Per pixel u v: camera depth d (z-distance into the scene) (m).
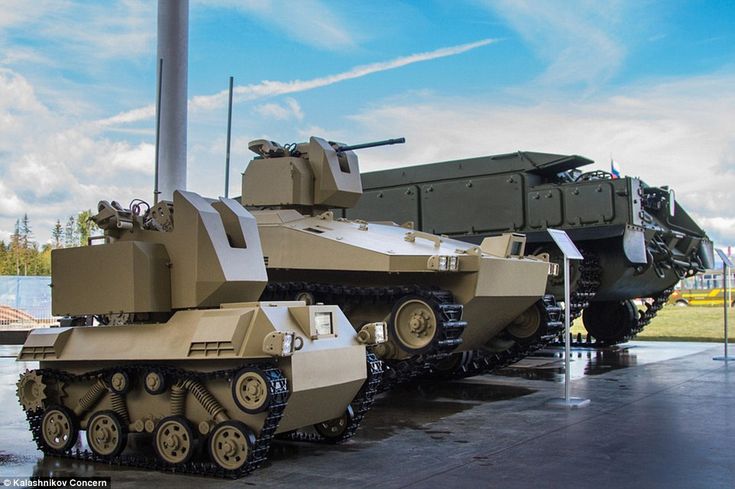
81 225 38.38
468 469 9.10
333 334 9.96
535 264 16.11
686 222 26.08
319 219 15.88
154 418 9.73
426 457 9.77
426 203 23.70
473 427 11.87
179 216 10.02
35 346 10.37
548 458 9.66
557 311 17.50
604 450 10.11
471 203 22.91
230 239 10.45
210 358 9.05
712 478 8.66
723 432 11.25
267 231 14.84
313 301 15.02
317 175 15.80
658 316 39.59
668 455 9.79
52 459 9.97
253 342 8.95
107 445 9.79
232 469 8.77
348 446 10.49
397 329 14.12
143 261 9.87
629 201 20.55
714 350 24.66
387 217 24.38
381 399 14.91
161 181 21.12
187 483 8.58
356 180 16.31
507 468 9.14
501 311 15.91
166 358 9.30
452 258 13.82
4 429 12.20
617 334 26.02
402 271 13.72
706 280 49.50
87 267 10.26
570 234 21.22
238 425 8.84
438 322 13.60
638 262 20.75
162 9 21.22
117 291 10.00
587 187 21.08
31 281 32.66
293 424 9.65
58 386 10.35
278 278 15.39
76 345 10.16
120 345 9.82
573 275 21.44
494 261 14.55
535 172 22.55
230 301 9.98
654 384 16.55
